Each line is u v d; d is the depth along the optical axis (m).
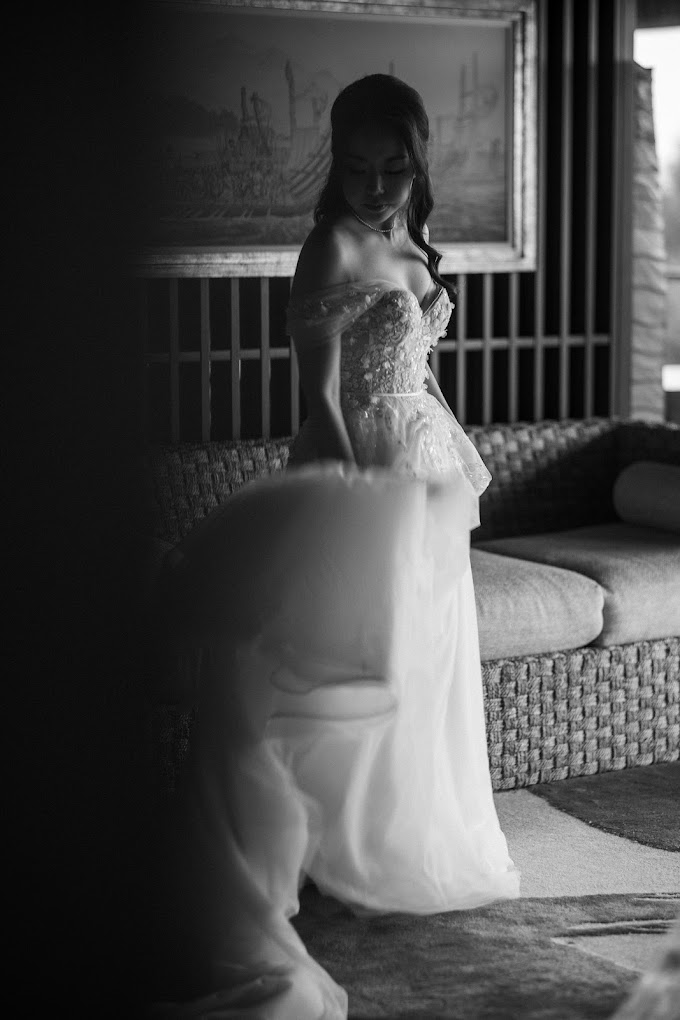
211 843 2.35
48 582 1.27
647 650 3.70
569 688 3.58
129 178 1.17
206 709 2.46
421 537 2.59
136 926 2.01
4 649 1.33
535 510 4.43
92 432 1.21
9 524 1.24
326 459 2.67
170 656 2.38
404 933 2.62
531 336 4.68
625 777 3.64
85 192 1.15
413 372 2.81
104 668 1.38
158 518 3.62
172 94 3.82
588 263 4.69
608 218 4.73
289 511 2.45
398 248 2.80
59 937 1.89
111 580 1.29
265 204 4.02
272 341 4.26
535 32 4.38
